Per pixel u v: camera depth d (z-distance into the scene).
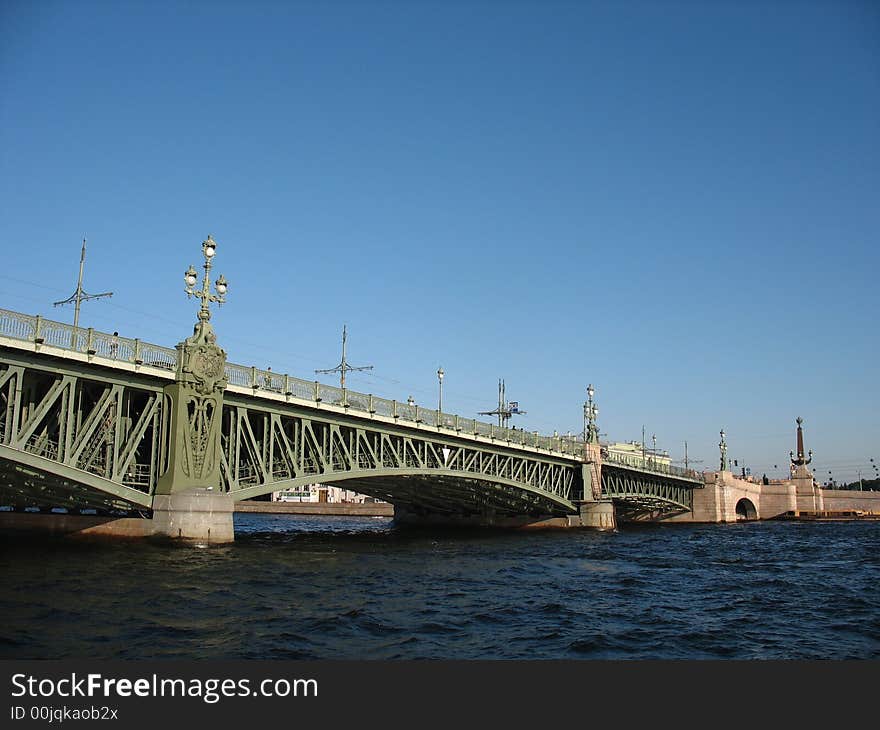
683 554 49.72
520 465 68.69
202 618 20.25
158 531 36.22
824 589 31.50
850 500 138.88
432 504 79.88
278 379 42.97
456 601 25.45
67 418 33.47
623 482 90.00
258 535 60.53
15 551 34.16
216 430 38.44
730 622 23.12
